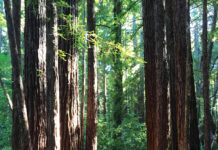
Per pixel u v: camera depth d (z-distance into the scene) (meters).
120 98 9.60
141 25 8.24
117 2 10.21
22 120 2.44
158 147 4.80
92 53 6.36
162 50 4.70
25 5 4.77
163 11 4.69
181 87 4.55
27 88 4.70
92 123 6.52
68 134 5.39
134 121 8.83
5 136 11.26
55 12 2.82
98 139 8.73
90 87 6.48
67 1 5.20
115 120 9.62
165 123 4.75
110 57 6.68
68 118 5.41
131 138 8.84
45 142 4.81
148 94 5.76
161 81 4.74
